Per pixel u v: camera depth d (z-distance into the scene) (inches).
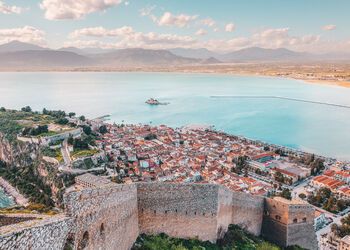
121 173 7194.9
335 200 6392.7
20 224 1235.9
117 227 1947.6
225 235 2861.7
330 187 7052.2
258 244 2935.5
